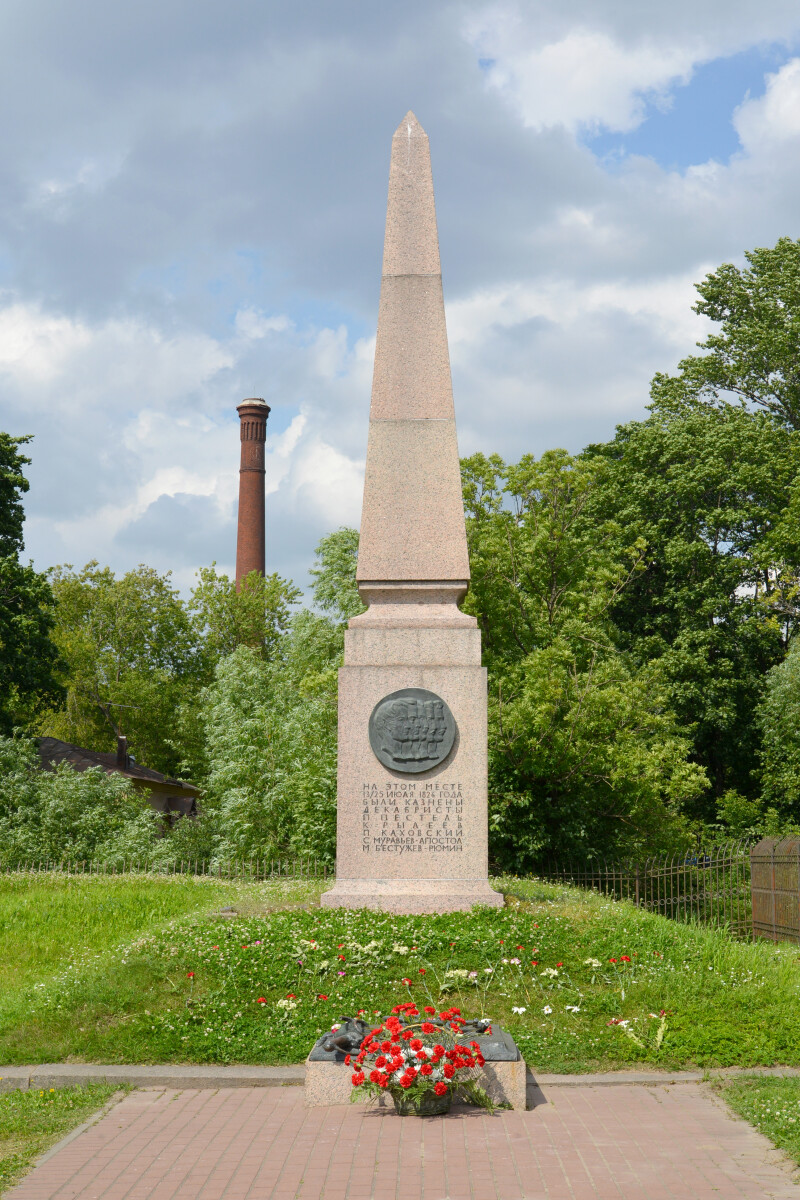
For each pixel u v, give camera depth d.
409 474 12.82
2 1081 7.93
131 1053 8.34
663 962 10.05
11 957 12.29
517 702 20.52
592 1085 7.77
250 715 29.67
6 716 32.09
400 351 13.12
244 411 58.50
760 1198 5.60
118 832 25.12
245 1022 8.74
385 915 11.06
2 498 33.59
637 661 34.59
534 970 9.68
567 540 25.22
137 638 53.66
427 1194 5.67
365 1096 7.37
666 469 36.28
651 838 23.38
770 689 33.16
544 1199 5.59
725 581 34.53
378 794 11.85
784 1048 8.38
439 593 12.56
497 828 20.41
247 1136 6.70
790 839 15.63
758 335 36.75
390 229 13.42
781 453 34.56
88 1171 6.11
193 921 11.63
